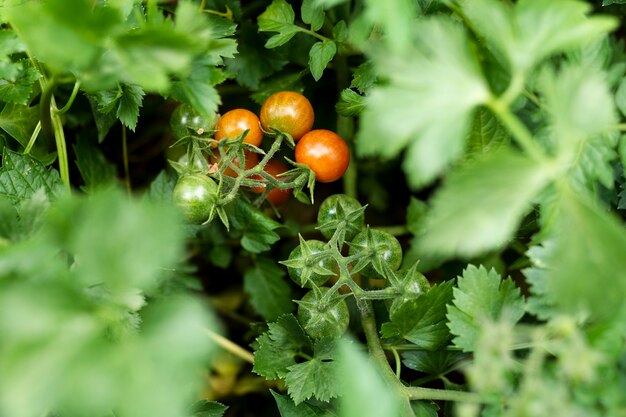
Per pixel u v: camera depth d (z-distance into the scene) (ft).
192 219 1.81
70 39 1.53
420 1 1.83
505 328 1.59
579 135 1.54
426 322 1.80
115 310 1.49
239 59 2.06
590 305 1.51
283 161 2.00
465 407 1.60
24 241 1.57
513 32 1.56
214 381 2.14
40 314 1.45
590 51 1.77
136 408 1.43
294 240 2.19
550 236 1.68
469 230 1.48
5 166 1.81
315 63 1.91
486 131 1.74
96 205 1.45
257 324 2.04
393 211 2.27
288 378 1.79
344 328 1.81
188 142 1.86
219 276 2.22
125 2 1.75
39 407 1.42
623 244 1.51
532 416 1.56
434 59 1.54
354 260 1.82
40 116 1.90
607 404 1.60
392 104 1.52
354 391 1.49
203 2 1.97
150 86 1.55
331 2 1.64
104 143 2.19
